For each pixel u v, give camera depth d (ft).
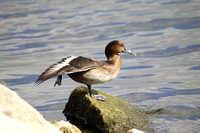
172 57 51.60
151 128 28.60
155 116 31.30
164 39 60.54
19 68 48.47
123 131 27.63
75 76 29.27
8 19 78.23
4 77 44.83
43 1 97.60
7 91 18.17
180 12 77.71
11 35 66.54
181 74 44.42
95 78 29.19
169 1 90.07
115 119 28.22
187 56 51.42
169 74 44.75
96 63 29.14
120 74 46.19
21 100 18.51
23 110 18.10
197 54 51.85
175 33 63.67
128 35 64.39
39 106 35.22
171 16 75.10
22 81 43.32
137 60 51.70
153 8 83.51
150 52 54.60
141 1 92.89
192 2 86.63
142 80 43.16
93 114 29.01
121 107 30.50
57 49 57.41
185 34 62.49
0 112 17.10
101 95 31.09
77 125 29.27
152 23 71.10
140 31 66.39
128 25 70.85
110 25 71.26
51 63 50.14
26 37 65.16
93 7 87.86
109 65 30.53
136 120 29.14
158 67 47.91
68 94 38.70
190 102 35.04
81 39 62.95
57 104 35.63
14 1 99.09
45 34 66.64
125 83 42.50
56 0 98.58
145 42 59.62
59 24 73.10
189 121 30.19
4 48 58.75
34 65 49.57
